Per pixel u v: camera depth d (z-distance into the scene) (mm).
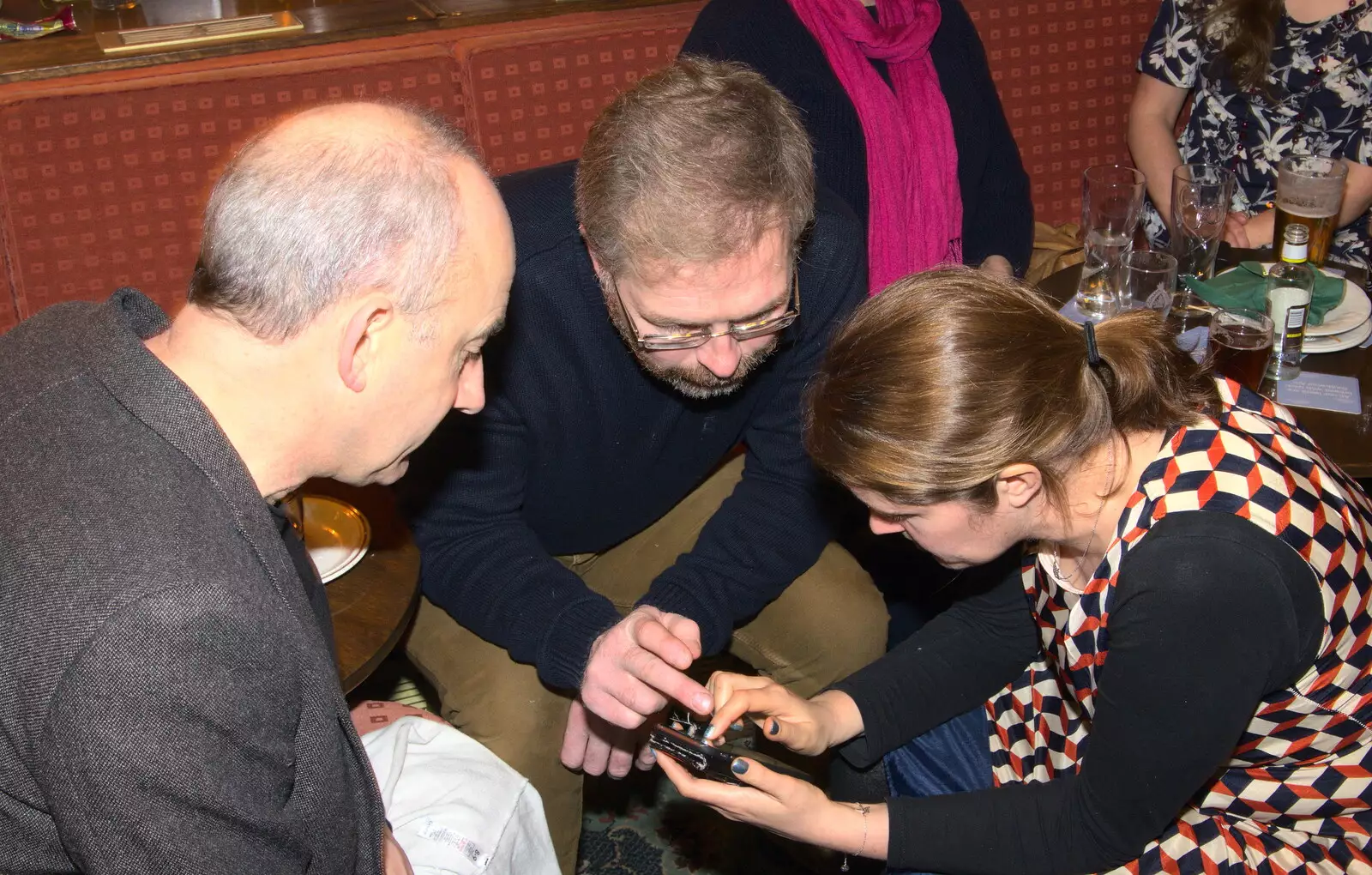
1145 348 1095
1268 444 1117
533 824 1406
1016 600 1419
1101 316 1799
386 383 929
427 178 912
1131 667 1089
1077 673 1241
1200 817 1269
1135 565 1079
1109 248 1863
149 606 788
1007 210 2195
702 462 1647
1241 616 1039
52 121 2105
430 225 904
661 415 1521
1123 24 2760
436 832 1309
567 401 1469
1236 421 1133
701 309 1195
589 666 1375
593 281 1388
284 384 896
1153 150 2574
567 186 1420
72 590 787
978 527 1105
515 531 1533
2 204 2113
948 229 2064
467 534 1512
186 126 2178
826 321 1488
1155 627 1064
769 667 1739
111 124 2137
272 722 869
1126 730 1110
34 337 932
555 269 1375
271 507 973
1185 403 1111
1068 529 1132
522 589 1485
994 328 1030
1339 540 1093
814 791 1238
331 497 1487
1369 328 1743
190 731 811
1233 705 1062
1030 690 1444
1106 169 2119
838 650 1690
